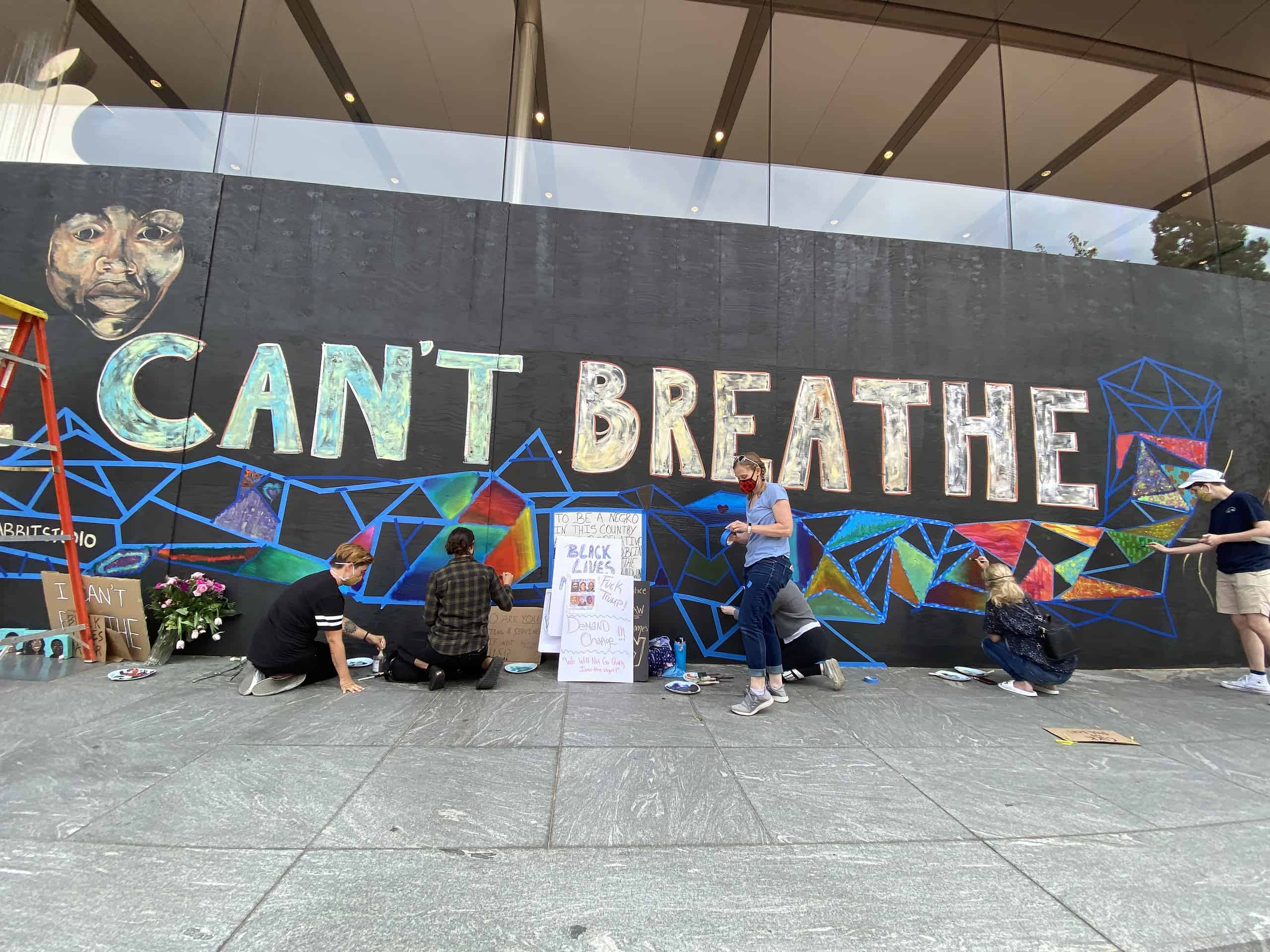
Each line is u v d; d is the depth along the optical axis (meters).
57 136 5.44
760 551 4.18
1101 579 5.86
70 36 5.70
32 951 1.67
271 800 2.61
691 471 5.54
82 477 5.02
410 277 5.48
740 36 6.66
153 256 5.28
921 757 3.37
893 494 5.72
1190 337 6.37
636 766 3.11
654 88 6.52
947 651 5.57
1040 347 6.10
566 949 1.76
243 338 5.26
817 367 5.80
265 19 6.00
